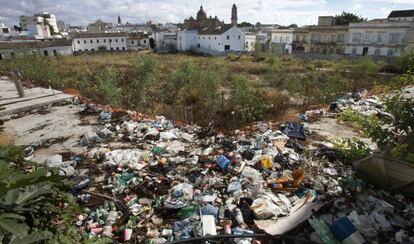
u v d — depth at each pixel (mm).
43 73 12797
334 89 10492
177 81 12414
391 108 3715
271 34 42000
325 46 34406
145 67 12148
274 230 3057
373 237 2977
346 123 6793
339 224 2949
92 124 6844
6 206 2377
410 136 3500
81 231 3131
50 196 2873
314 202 3539
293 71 20609
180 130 6418
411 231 3047
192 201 3578
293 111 8695
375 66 17406
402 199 3508
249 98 8164
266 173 4289
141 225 3254
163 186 4000
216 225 3199
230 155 4852
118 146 5508
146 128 6254
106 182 4184
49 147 5578
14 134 6297
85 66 21594
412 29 26297
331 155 4875
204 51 45219
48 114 7746
